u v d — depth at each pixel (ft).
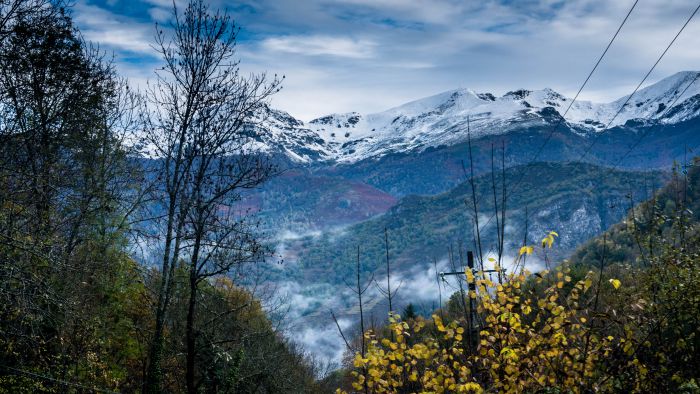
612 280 31.42
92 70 80.94
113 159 80.69
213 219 66.95
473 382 31.19
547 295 31.42
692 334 32.19
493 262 32.99
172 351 81.92
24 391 58.08
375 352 33.22
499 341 32.35
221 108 68.74
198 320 82.38
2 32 62.75
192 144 67.82
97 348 70.85
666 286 38.19
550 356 31.17
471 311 34.55
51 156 71.10
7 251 53.11
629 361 30.09
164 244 72.64
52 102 77.15
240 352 85.51
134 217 77.77
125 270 75.97
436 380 31.78
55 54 72.02
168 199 71.26
